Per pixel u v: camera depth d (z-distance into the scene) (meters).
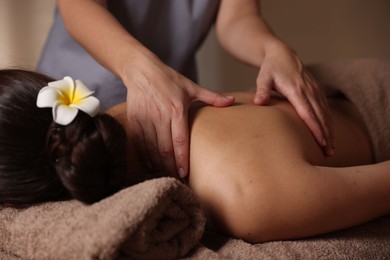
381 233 0.75
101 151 0.62
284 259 0.64
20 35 1.49
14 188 0.65
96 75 1.10
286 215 0.67
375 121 0.97
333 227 0.71
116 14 1.13
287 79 0.85
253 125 0.74
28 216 0.64
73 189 0.62
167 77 0.77
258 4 1.20
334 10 1.80
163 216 0.62
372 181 0.73
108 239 0.53
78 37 0.90
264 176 0.67
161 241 0.61
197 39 1.21
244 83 1.76
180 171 0.74
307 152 0.76
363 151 0.94
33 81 0.69
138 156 0.79
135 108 0.78
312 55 1.82
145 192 0.58
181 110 0.74
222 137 0.72
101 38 0.85
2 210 0.69
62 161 0.62
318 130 0.81
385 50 1.87
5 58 1.47
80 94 0.66
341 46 1.83
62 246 0.57
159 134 0.75
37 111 0.65
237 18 1.15
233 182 0.68
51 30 1.22
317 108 0.83
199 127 0.74
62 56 1.14
